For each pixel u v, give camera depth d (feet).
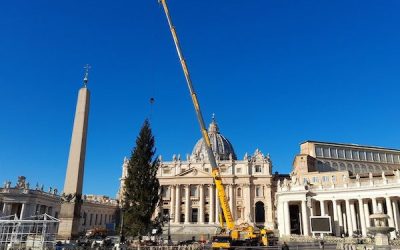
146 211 159.84
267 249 148.15
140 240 160.04
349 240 178.81
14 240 135.03
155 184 167.63
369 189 213.87
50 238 134.92
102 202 464.24
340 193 224.53
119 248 135.44
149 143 171.01
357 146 365.61
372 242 169.68
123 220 161.99
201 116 166.50
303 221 226.38
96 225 432.25
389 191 206.28
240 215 417.69
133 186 163.43
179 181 433.48
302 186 233.14
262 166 432.25
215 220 417.69
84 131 145.18
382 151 372.17
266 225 403.75
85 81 151.33
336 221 222.69
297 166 325.42
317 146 352.69
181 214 426.92
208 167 440.04
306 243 183.01
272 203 420.77
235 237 159.12
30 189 287.48
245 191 423.64
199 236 332.80
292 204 250.37
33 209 284.82
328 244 175.42
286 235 218.79
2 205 284.00
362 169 357.61
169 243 174.09
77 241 134.21
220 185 162.30
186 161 447.42
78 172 139.44
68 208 135.13
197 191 432.25
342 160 354.54
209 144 166.20
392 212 209.56
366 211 216.54
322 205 229.66
